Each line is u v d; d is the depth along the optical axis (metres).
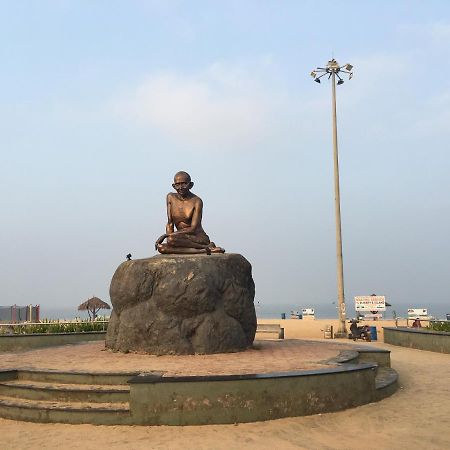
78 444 6.79
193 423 7.49
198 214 13.41
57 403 8.05
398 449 6.64
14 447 6.72
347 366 9.13
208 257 11.80
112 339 11.97
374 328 23.17
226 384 7.62
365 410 8.47
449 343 16.84
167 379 7.59
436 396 9.74
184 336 11.16
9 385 8.59
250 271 12.69
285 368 9.11
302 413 7.97
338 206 25.48
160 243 13.04
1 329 19.02
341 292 24.78
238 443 6.77
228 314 11.76
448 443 6.87
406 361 14.88
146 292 11.47
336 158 25.84
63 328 19.34
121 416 7.54
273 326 22.36
